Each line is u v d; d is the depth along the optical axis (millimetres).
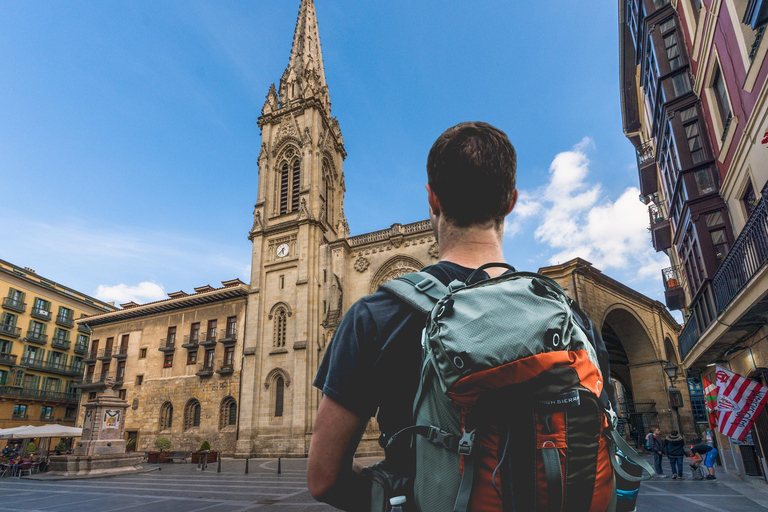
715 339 12719
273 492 15570
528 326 972
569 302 1342
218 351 41188
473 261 1385
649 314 31547
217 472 23953
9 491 17328
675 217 19031
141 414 42469
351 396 1146
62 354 56094
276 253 42469
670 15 16922
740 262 10445
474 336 967
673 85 16281
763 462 13797
